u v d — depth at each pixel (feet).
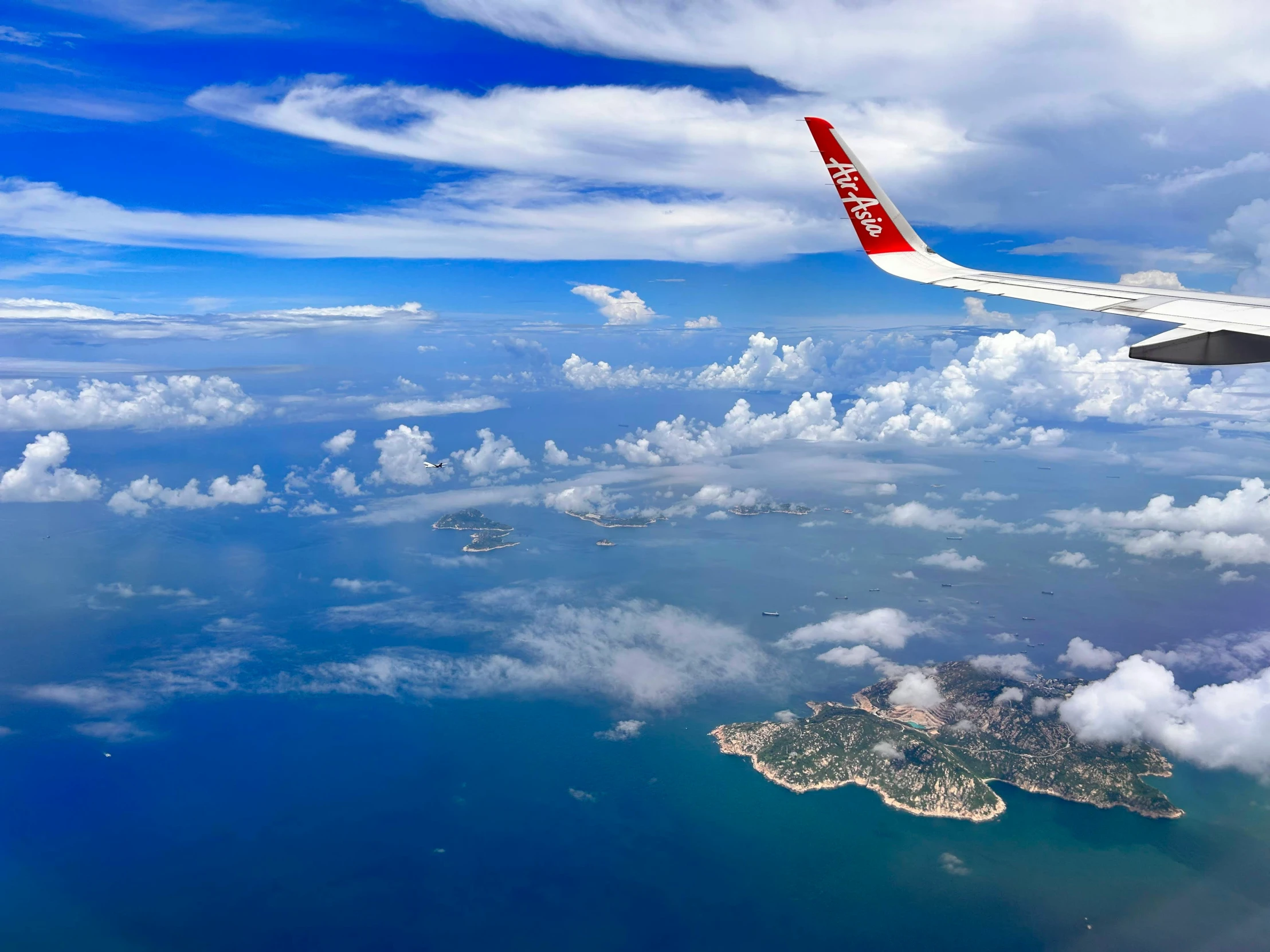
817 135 60.80
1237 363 39.75
